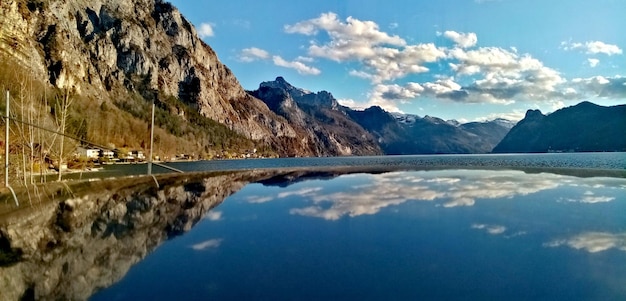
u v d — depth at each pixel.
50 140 31.52
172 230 12.65
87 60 186.00
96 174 41.09
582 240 10.48
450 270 8.38
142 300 7.11
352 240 10.84
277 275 8.20
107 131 101.81
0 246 11.20
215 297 7.12
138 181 26.34
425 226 12.35
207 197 19.73
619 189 20.12
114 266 9.13
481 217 13.57
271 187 23.30
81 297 7.41
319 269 8.55
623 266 8.41
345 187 22.56
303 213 14.82
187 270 8.66
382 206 15.95
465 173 31.38
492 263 8.80
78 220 14.66
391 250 9.86
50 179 29.73
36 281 8.37
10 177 22.50
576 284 7.53
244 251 9.97
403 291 7.31
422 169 36.59
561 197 17.77
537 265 8.59
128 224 13.85
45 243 11.48
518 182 23.97
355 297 7.05
